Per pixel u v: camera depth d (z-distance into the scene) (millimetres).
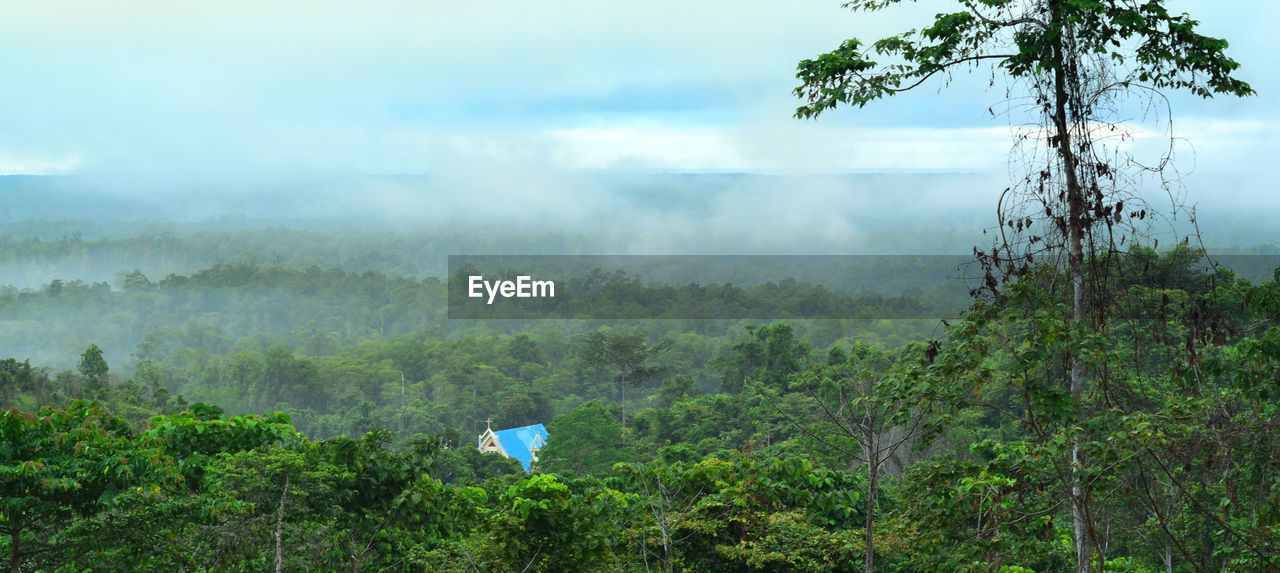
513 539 13219
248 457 13250
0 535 11812
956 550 10961
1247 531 10680
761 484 14766
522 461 91625
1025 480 10688
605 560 13781
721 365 96938
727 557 16109
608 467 69125
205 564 11930
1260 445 10164
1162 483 11055
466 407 120250
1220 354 11562
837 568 15867
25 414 11133
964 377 10195
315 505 13516
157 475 12086
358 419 116812
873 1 10602
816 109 10734
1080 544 10367
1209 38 9766
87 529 11406
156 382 109688
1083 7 9445
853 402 11281
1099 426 9945
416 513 14984
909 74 10484
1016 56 10297
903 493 11109
